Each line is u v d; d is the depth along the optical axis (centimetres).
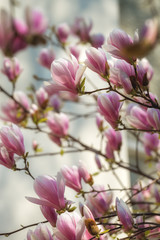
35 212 231
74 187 169
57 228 136
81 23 232
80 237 136
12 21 238
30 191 233
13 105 207
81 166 169
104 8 293
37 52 254
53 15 269
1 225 221
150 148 209
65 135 198
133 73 142
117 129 151
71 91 143
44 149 243
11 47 239
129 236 153
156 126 151
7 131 153
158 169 218
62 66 141
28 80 250
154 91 326
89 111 265
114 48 138
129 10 324
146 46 110
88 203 169
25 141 239
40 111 206
